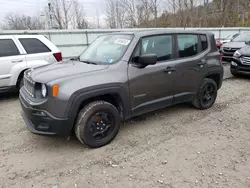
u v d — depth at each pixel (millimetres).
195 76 4285
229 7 38281
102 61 3527
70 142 3398
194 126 3932
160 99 3834
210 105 4793
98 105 3121
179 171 2699
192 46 4281
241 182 2510
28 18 36875
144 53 3582
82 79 2990
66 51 12117
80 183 2518
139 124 4004
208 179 2559
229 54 10531
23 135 3641
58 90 2824
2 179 2590
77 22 36656
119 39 3738
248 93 5883
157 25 35844
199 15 37688
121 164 2850
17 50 5547
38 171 2730
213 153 3080
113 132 3350
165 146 3266
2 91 5445
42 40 6012
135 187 2443
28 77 3307
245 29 20172
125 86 3297
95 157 3006
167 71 3787
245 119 4223
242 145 3291
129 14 38938
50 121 2867
